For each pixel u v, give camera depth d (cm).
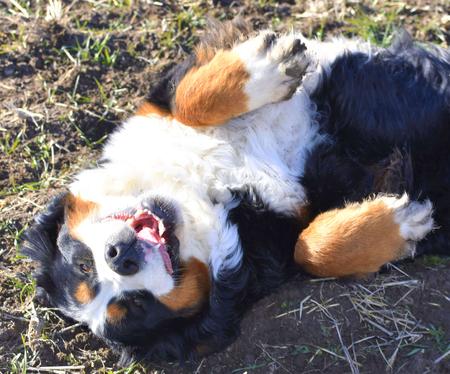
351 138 107
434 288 106
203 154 104
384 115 107
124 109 132
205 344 103
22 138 128
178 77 106
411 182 104
